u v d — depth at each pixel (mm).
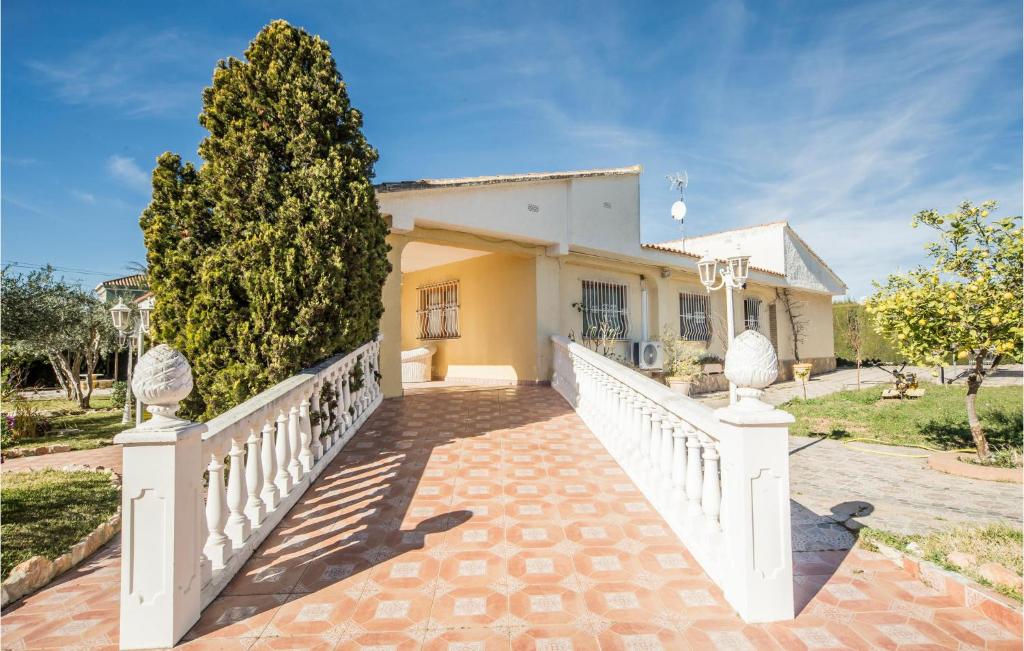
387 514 4266
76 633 2865
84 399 16531
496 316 12086
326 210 5762
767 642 2641
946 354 6398
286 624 2811
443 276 13742
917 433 8508
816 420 10133
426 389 10969
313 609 2949
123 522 2633
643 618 2848
